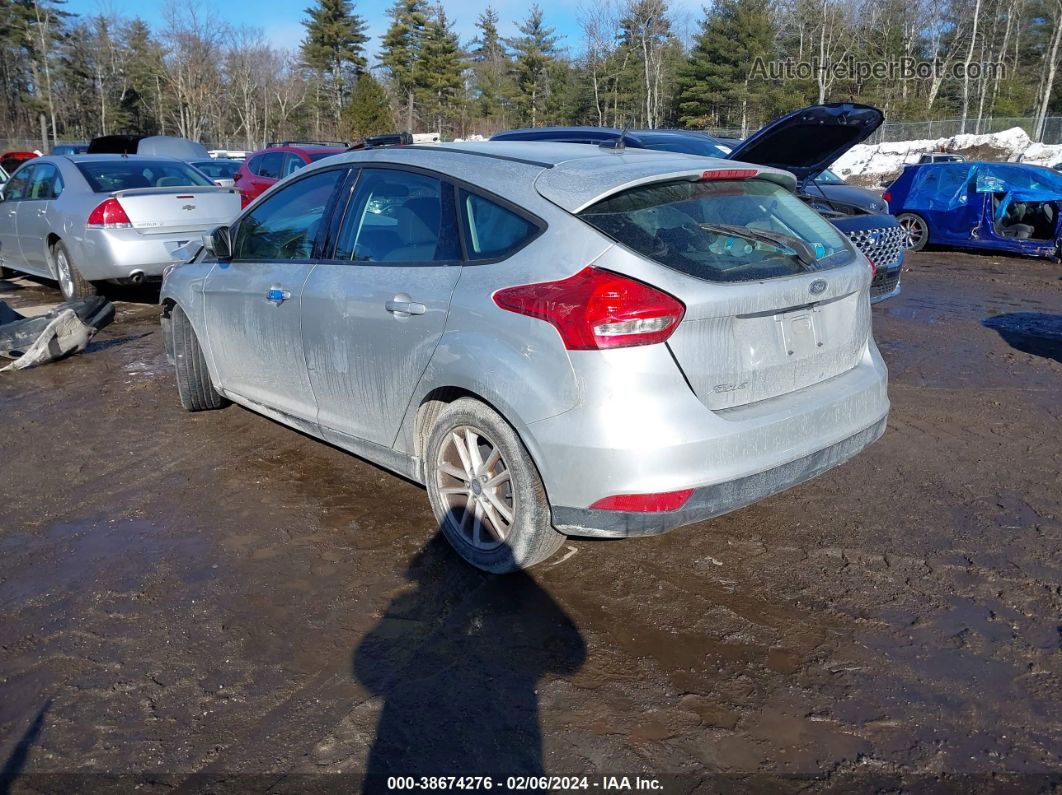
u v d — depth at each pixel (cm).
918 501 410
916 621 310
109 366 666
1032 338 745
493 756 245
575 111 6222
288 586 337
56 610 320
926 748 247
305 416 423
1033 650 292
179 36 6762
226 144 6744
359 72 7394
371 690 273
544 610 319
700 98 5250
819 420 321
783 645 296
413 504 411
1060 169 1421
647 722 259
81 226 814
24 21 6762
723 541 371
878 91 5394
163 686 276
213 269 482
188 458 472
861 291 353
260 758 244
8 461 469
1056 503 407
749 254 312
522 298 299
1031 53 5909
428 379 336
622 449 281
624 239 293
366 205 386
